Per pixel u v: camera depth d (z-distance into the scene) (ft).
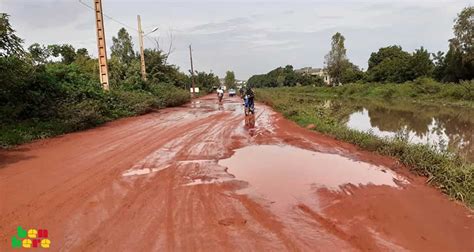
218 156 28.43
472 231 14.76
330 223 15.20
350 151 30.73
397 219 15.75
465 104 100.58
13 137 33.83
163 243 13.30
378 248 13.07
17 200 17.95
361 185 20.71
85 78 60.64
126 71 94.94
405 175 23.06
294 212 16.44
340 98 159.43
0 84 39.32
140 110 65.98
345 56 240.32
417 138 43.65
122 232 14.30
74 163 25.72
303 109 60.80
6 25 38.78
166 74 127.54
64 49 116.98
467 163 24.16
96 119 48.37
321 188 20.06
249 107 61.77
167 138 37.17
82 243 13.41
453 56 142.92
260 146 33.06
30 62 46.42
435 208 17.17
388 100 135.03
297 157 28.27
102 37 67.51
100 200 17.95
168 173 23.04
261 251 12.67
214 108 84.84
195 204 17.40
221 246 13.05
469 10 133.49
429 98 126.21
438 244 13.56
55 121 42.55
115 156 28.12
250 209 16.78
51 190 19.52
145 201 17.81
